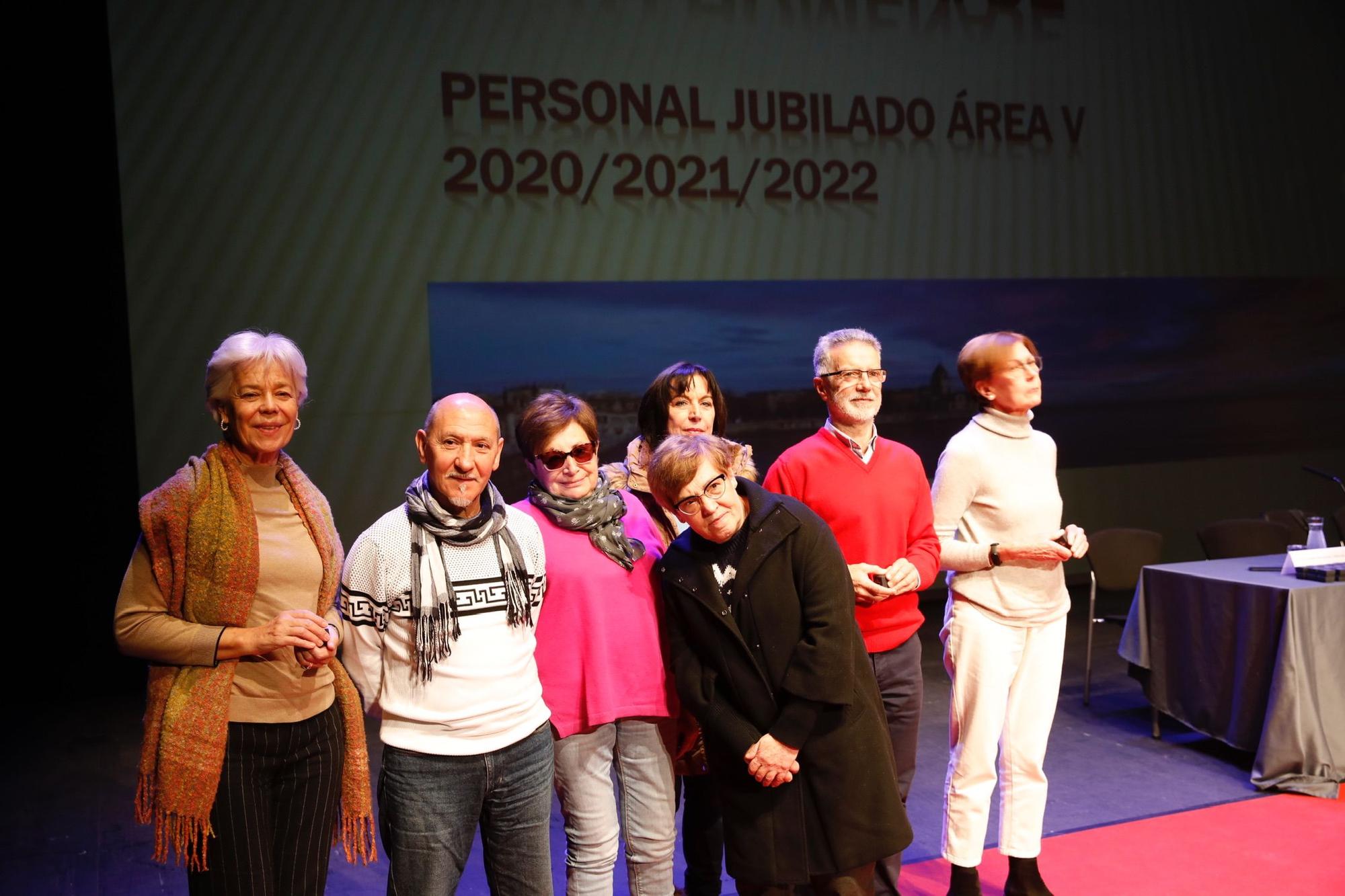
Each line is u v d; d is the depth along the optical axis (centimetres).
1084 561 795
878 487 261
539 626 218
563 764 218
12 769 450
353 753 200
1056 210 777
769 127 700
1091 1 782
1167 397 813
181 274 584
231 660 180
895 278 736
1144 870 303
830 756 208
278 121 598
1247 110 831
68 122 572
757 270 702
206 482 184
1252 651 385
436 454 195
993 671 272
